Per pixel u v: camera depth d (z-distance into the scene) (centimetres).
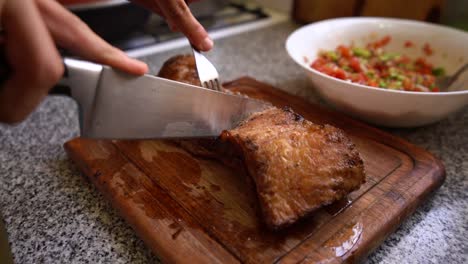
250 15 85
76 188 35
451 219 32
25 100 22
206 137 33
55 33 23
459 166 39
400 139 39
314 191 29
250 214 31
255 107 36
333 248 28
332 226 29
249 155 30
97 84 26
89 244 29
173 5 34
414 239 31
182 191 33
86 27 24
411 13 62
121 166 35
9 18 20
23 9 20
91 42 24
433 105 38
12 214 32
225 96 33
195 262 27
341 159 30
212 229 29
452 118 47
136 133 29
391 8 64
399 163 36
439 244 30
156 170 35
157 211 31
